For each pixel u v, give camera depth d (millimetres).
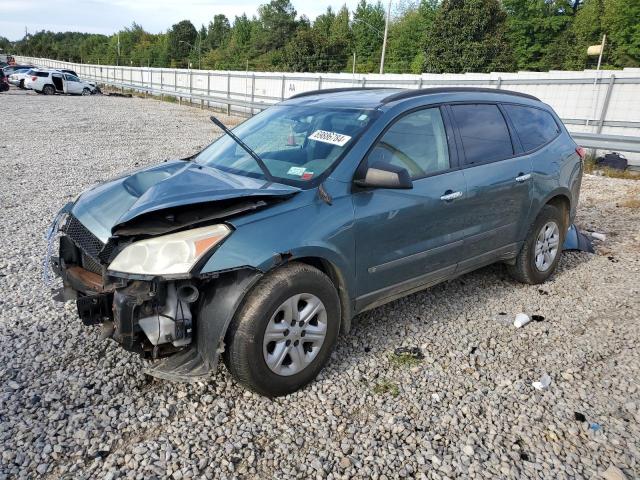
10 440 2742
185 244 2807
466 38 38812
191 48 99188
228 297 2893
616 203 8430
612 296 4836
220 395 3195
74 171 10148
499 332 4117
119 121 19812
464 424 3006
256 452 2732
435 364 3621
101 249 3178
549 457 2760
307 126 3926
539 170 4785
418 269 3883
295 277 3045
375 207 3463
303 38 56594
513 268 5012
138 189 3627
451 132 4125
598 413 3133
